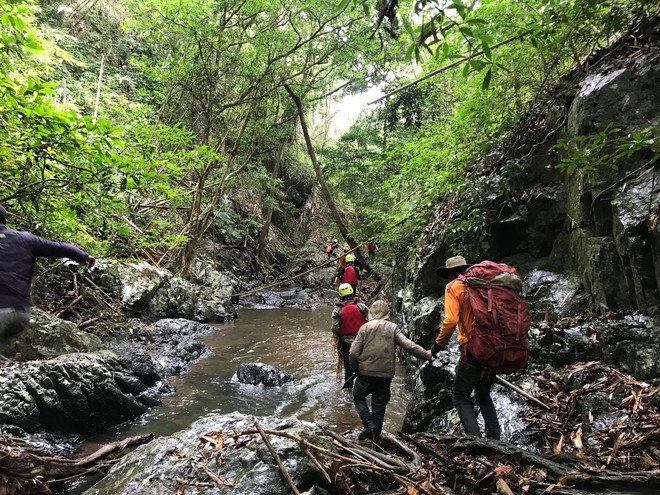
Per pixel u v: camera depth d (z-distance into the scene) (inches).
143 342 294.7
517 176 214.1
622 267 157.6
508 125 228.7
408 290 308.7
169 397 214.8
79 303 294.8
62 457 142.3
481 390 127.6
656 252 141.8
